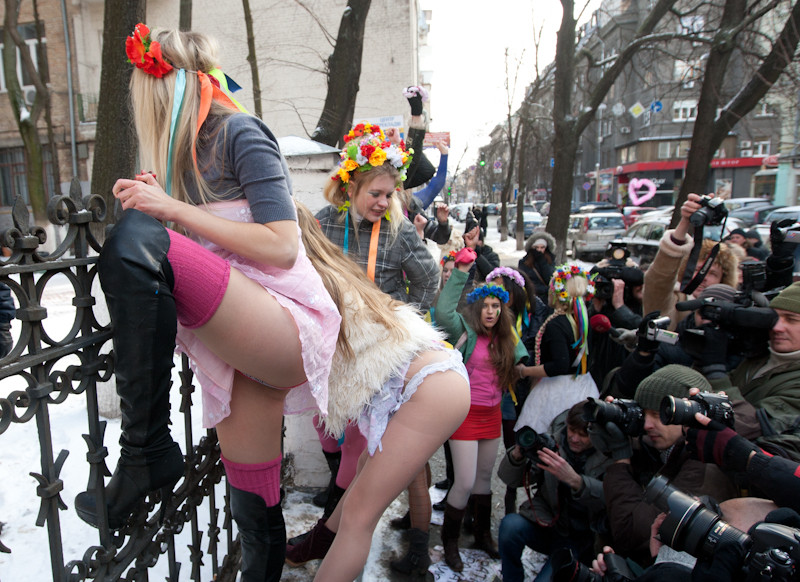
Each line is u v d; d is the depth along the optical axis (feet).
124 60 11.78
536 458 7.52
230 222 4.10
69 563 3.92
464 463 8.62
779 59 23.08
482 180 138.31
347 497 5.27
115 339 3.69
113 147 11.91
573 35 30.91
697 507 4.17
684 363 8.35
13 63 46.98
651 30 29.63
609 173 127.13
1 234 3.30
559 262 31.24
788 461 4.36
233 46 42.24
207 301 3.93
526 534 7.88
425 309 8.77
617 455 6.79
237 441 5.06
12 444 10.29
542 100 79.10
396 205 7.96
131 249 3.60
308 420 9.90
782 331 6.21
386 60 41.63
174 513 5.62
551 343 9.99
